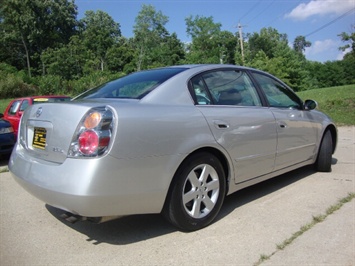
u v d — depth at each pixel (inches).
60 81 1411.2
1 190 187.9
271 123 157.6
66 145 109.6
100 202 104.9
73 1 2824.8
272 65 1867.6
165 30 2834.6
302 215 142.3
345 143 323.0
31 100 381.4
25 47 2484.0
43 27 2554.1
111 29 3070.9
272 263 105.8
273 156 160.2
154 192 114.3
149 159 112.3
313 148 193.9
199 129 126.3
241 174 144.9
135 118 110.8
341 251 112.1
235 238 123.0
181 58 2780.5
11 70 1774.1
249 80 162.7
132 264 107.3
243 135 142.7
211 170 132.7
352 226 130.3
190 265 106.0
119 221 140.6
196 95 134.5
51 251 116.7
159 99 124.3
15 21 2426.2
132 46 2896.2
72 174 104.8
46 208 157.9
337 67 2028.8
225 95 145.9
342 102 605.6
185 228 126.6
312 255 110.0
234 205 156.5
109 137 105.7
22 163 126.1
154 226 135.0
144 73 151.9
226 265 105.6
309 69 2186.3
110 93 138.8
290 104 181.6
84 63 2108.8
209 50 2714.1
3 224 139.9
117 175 106.5
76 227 135.8
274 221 137.0
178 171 121.4
